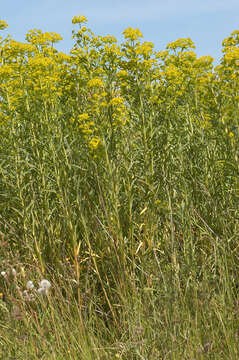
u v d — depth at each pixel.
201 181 4.83
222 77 4.53
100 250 4.57
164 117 4.83
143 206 4.65
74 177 4.55
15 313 3.65
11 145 4.71
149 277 4.27
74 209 4.70
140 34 4.63
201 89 4.88
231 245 4.57
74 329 3.96
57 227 4.92
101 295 4.60
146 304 3.89
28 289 3.95
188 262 4.19
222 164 4.74
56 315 3.90
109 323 4.23
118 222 4.37
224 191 4.81
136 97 4.60
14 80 4.84
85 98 5.04
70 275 4.55
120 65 4.70
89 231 4.46
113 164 4.46
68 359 3.60
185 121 5.14
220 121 4.64
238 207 4.70
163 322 3.64
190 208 4.53
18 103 4.81
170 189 4.70
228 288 3.81
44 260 4.69
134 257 4.62
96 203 4.70
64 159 4.70
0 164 4.70
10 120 4.74
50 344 3.73
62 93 5.18
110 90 4.79
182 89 4.98
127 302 4.10
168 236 4.62
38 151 4.76
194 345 3.45
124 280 4.31
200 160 4.96
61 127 4.84
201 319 3.66
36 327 3.95
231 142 4.58
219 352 3.42
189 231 4.38
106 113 4.54
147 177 4.55
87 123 4.54
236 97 4.41
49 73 4.89
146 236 4.56
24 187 4.61
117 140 4.75
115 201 4.38
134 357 3.66
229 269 4.29
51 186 4.99
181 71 5.10
